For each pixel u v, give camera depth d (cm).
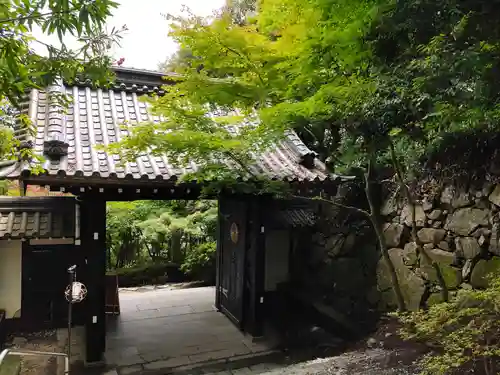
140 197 648
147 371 591
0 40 251
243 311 745
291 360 620
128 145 498
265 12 425
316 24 373
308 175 667
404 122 398
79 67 306
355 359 461
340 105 396
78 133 654
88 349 601
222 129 542
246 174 568
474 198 521
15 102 270
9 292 632
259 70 459
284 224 739
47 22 267
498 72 315
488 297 303
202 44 438
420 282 598
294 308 804
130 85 820
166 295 977
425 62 319
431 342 450
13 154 443
